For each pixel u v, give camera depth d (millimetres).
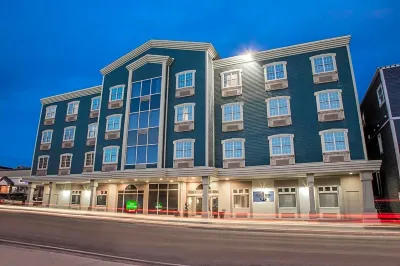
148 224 19516
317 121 24344
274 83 26531
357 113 23422
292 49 26672
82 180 32094
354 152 22656
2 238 12023
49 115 39750
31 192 37156
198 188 27578
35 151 38969
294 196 24484
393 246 11875
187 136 26953
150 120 28766
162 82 29031
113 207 30141
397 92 22531
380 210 23016
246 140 26188
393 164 22219
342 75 24625
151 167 27391
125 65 32656
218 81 28828
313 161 23641
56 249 9547
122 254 9727
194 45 29188
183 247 11242
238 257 9570
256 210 25141
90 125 36156
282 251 10633
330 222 21016
